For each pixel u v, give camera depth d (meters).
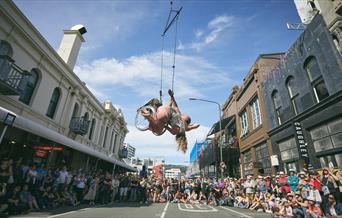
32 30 13.09
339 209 7.92
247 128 21.41
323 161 11.10
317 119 11.29
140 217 7.91
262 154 17.81
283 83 14.57
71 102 18.56
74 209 9.77
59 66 16.22
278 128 14.73
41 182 9.98
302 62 12.70
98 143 25.31
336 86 10.20
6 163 7.97
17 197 8.26
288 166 13.98
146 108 5.20
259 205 11.54
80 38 20.77
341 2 10.85
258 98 18.58
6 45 11.80
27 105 13.42
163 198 17.66
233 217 8.64
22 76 11.89
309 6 14.65
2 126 11.75
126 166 26.64
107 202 13.92
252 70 19.38
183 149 5.33
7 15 11.33
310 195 8.41
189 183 17.97
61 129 17.27
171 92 5.84
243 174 21.97
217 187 15.20
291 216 8.36
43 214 7.92
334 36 11.20
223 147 23.92
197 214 9.33
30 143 13.91
